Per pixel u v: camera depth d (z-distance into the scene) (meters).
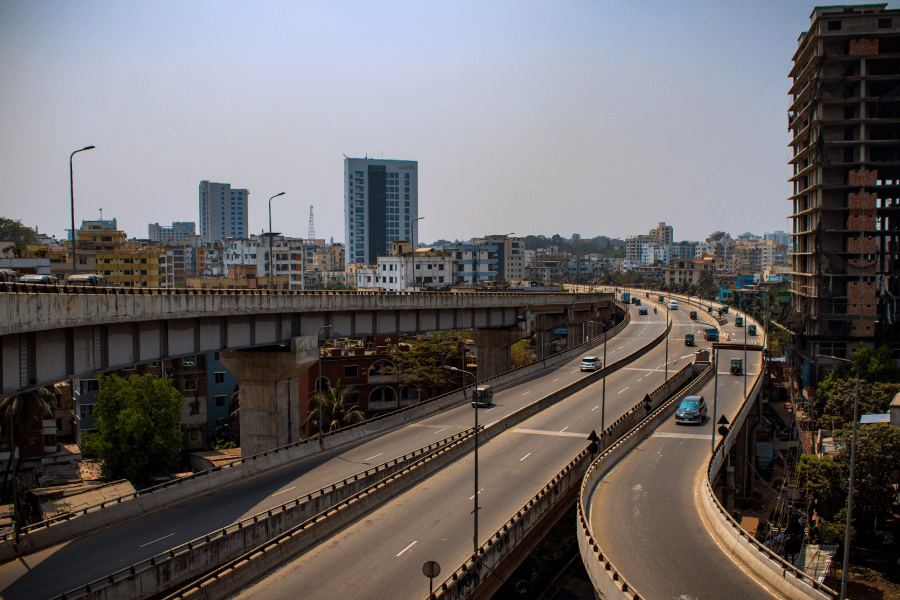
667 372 79.81
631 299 170.75
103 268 126.81
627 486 39.44
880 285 91.56
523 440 52.88
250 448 55.12
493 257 185.25
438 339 86.50
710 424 56.25
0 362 28.53
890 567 46.62
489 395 64.94
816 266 94.06
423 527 35.25
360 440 54.25
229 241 172.50
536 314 106.56
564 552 48.53
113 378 64.06
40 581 29.41
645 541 30.73
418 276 158.88
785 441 78.31
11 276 38.66
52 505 49.72
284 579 29.42
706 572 27.16
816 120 92.12
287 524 36.94
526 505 36.22
